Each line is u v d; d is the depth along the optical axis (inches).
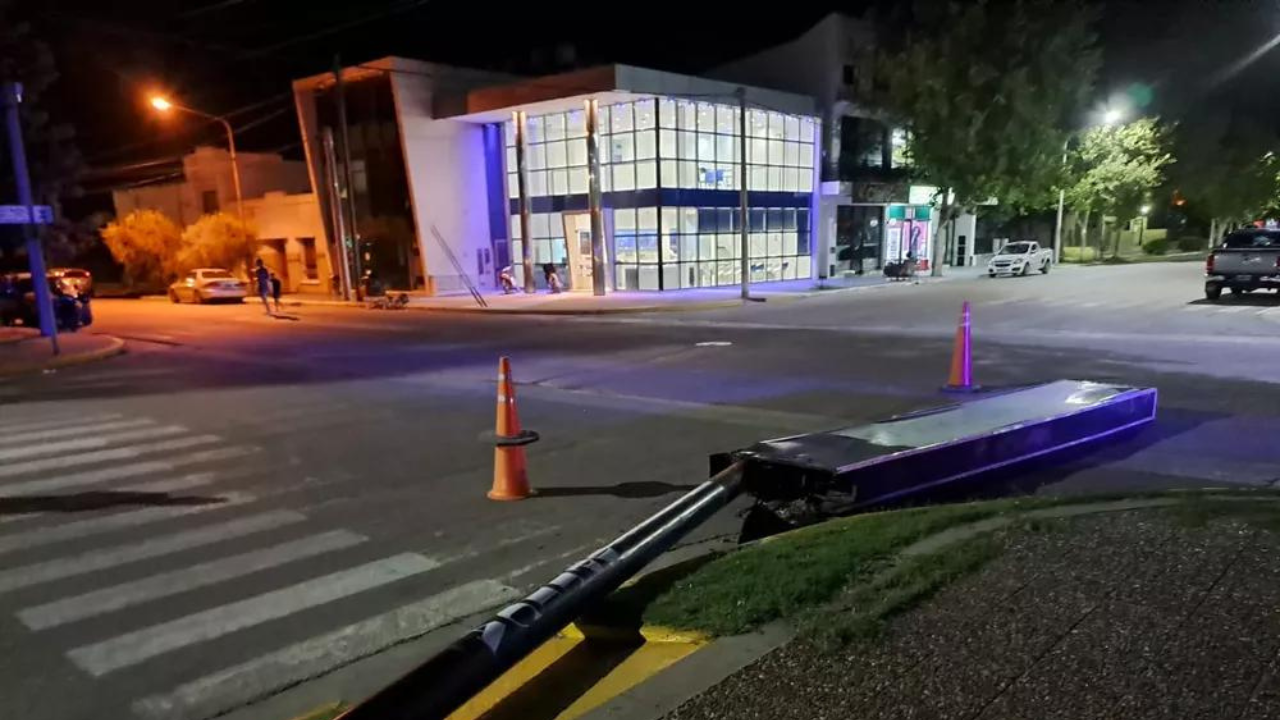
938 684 127.2
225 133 2065.7
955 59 1398.9
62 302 987.9
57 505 284.4
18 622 191.5
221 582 212.1
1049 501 218.2
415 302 1263.5
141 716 150.8
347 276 1393.9
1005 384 451.5
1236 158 2204.7
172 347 810.2
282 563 224.2
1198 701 119.2
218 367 650.2
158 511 275.3
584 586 153.2
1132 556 173.0
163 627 187.0
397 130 1392.7
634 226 1314.0
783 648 140.9
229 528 255.4
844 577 168.6
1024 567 169.5
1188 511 201.5
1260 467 279.3
